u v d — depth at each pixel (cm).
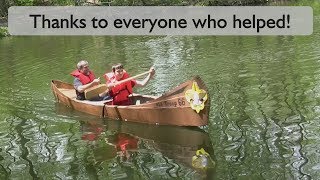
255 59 1166
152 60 1262
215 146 614
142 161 582
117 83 763
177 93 688
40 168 580
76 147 647
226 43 1466
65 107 853
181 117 693
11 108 859
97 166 575
